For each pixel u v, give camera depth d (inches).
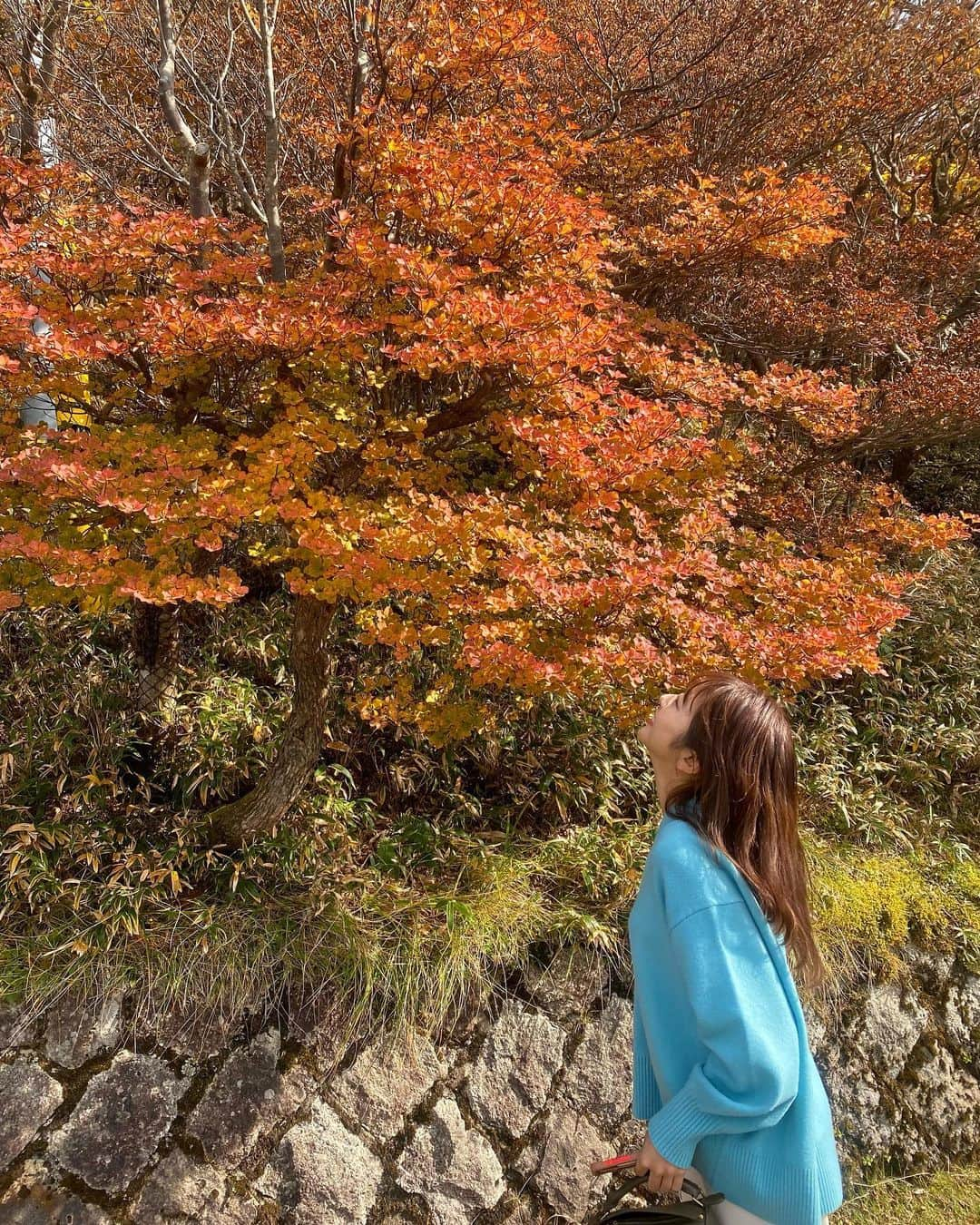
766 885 51.9
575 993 101.4
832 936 116.5
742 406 145.9
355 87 102.3
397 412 109.3
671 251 145.1
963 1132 116.5
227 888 99.1
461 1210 90.4
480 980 97.0
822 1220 49.7
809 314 187.2
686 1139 47.9
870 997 116.4
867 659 91.4
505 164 102.7
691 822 54.1
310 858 103.3
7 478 74.8
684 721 57.3
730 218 137.6
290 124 138.6
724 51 185.5
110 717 112.2
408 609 99.3
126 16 142.6
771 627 92.4
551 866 113.4
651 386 125.5
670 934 50.7
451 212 96.0
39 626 121.0
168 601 72.4
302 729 102.0
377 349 102.3
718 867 51.6
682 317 189.9
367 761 124.0
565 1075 98.5
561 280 102.2
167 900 97.0
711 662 87.1
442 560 90.4
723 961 48.3
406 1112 91.2
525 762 127.0
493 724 112.8
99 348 80.7
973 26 216.4
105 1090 84.2
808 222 137.5
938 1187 110.2
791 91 190.4
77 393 87.7
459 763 127.5
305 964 92.2
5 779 102.3
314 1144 87.4
